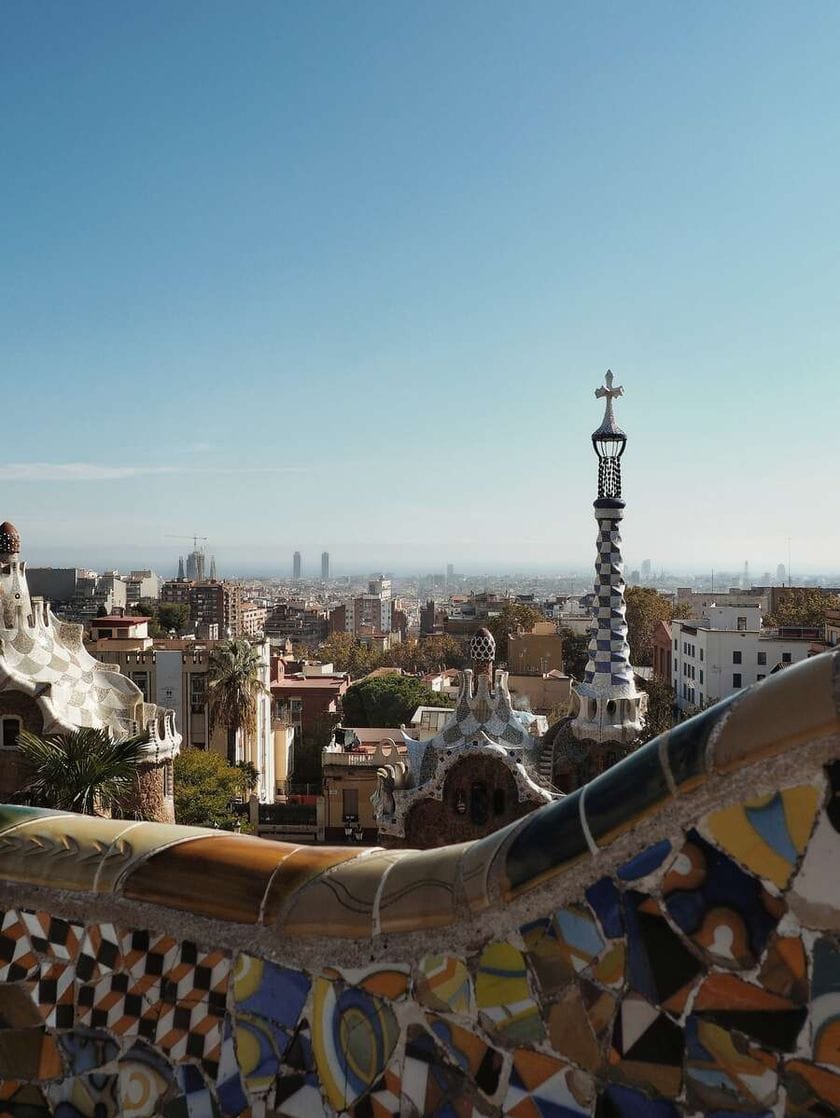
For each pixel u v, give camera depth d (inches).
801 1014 115.5
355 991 137.9
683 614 5477.4
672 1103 120.6
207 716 2266.2
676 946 121.5
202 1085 144.8
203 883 149.2
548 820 131.6
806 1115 114.7
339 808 1868.8
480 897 132.2
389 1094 135.0
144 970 149.7
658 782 123.4
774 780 116.6
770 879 117.0
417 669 6122.1
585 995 126.0
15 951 157.5
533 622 4835.1
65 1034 153.0
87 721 1266.0
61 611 7209.6
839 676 113.7
